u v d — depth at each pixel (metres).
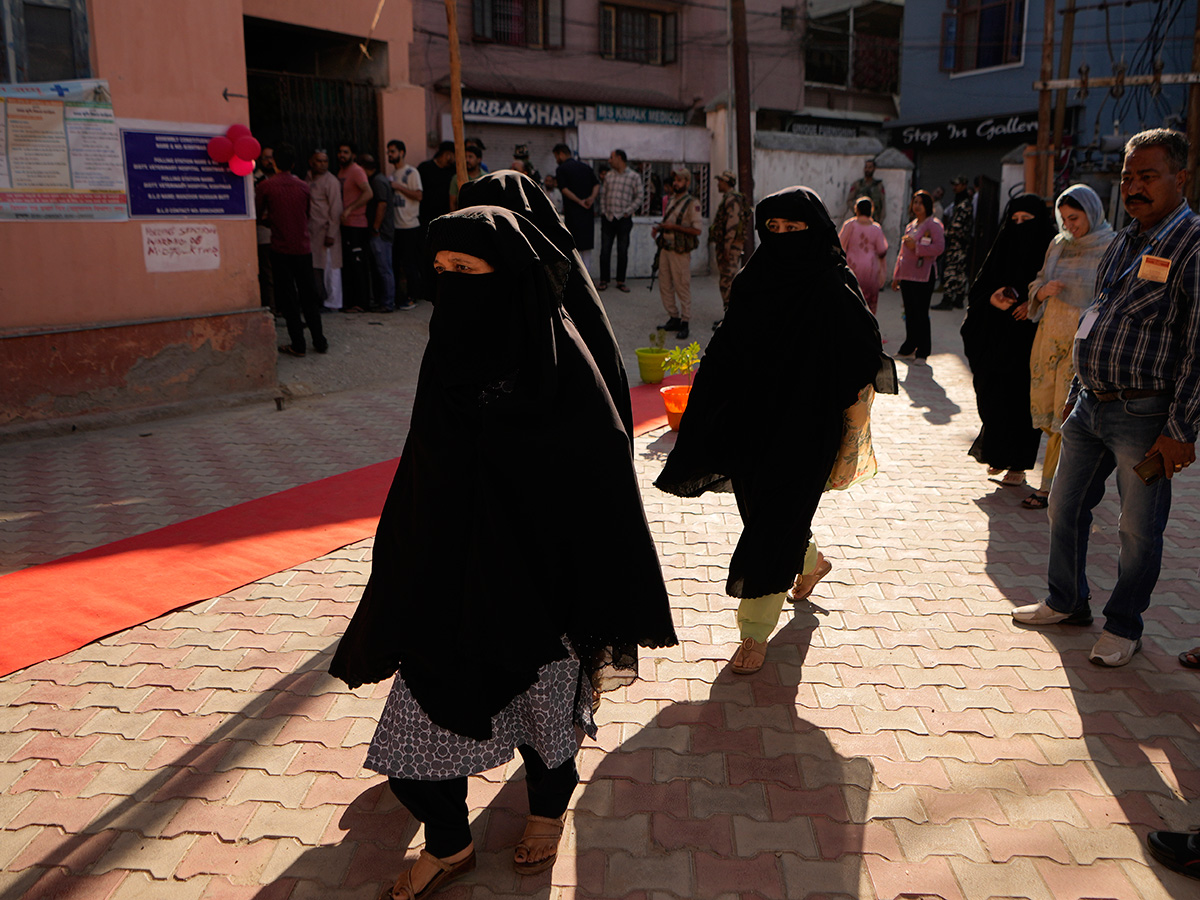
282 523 4.90
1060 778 2.81
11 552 4.50
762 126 23.53
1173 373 3.12
